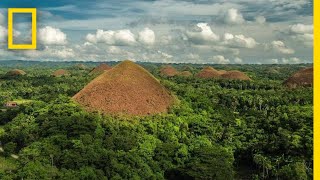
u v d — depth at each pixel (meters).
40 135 80.50
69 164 66.94
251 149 81.69
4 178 64.50
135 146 74.00
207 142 80.12
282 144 78.88
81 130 76.81
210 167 68.81
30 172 63.66
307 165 73.19
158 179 68.06
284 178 70.25
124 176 65.00
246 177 75.88
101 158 67.38
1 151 84.12
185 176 68.94
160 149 74.00
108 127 79.38
